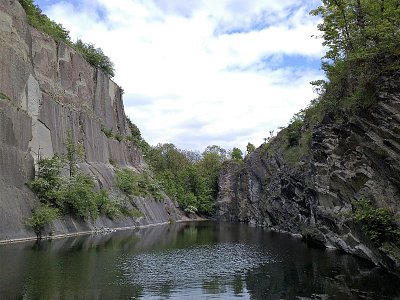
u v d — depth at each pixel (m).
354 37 29.31
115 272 23.23
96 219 49.69
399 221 21.95
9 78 42.97
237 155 120.81
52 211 39.22
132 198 64.94
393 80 23.06
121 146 76.31
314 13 32.75
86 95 67.56
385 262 23.86
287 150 61.28
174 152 116.19
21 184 38.47
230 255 31.25
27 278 20.55
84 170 56.59
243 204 90.25
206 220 95.75
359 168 26.55
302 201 48.81
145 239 42.59
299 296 18.31
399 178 21.95
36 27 55.53
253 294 18.77
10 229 34.12
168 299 17.78
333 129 33.31
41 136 47.66
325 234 36.81
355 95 26.78
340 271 24.20
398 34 24.25
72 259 26.66
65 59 61.88
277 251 33.88
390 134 22.50
